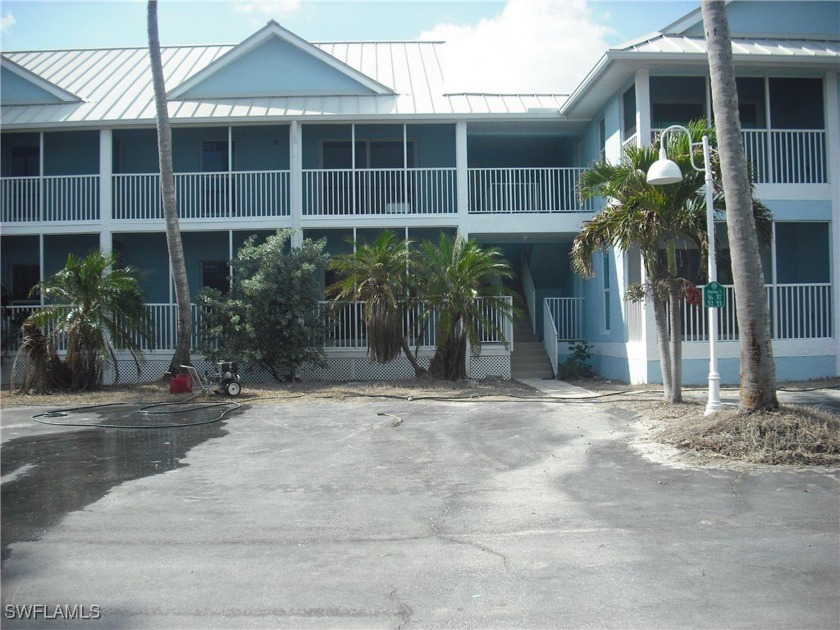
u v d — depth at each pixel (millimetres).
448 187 18750
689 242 15008
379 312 14906
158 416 11219
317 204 17703
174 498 6465
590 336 17828
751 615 3910
